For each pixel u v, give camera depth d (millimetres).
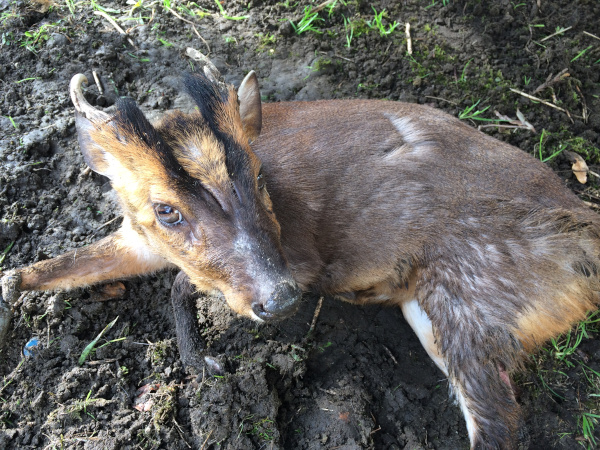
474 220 472
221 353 497
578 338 540
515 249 463
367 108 531
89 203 565
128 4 716
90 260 498
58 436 442
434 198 481
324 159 495
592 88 700
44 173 575
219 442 446
